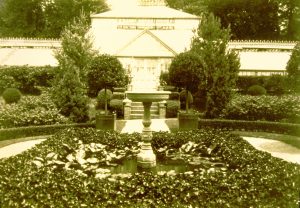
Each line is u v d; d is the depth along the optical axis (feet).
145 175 40.68
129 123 102.73
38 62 168.45
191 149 61.41
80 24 121.39
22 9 252.21
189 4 257.34
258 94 140.05
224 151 56.44
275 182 38.58
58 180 38.88
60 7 248.93
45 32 247.09
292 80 118.21
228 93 102.68
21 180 38.29
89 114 104.88
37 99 117.39
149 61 159.33
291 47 179.32
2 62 167.63
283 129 89.20
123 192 37.06
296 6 226.58
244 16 230.07
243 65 163.94
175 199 35.68
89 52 119.34
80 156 55.06
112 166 53.57
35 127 86.22
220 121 96.17
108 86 93.45
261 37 236.02
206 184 38.42
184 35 172.96
